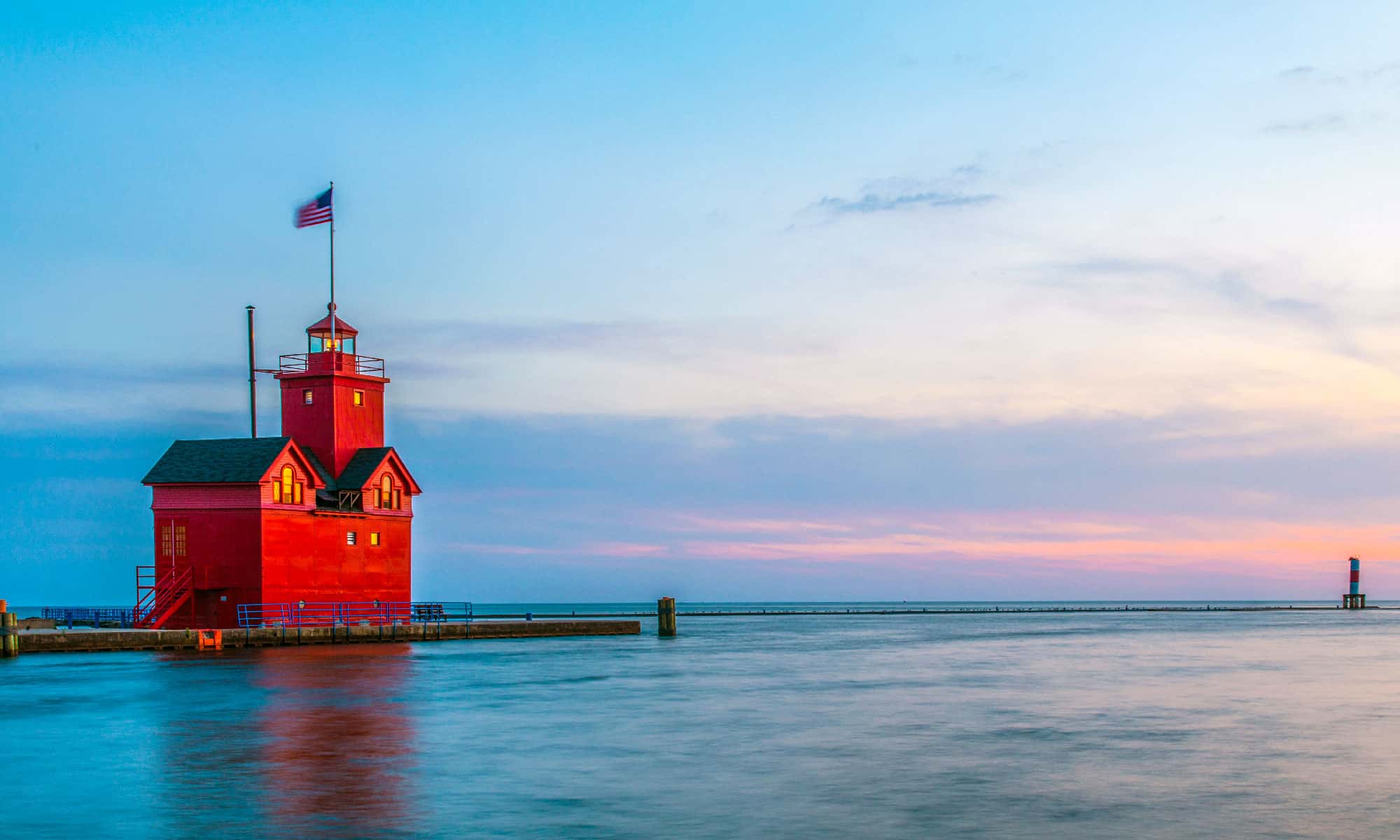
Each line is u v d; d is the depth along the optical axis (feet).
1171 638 318.04
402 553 270.87
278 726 118.21
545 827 76.79
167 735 111.55
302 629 237.86
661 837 74.54
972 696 154.20
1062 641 303.27
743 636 340.39
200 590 240.53
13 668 180.45
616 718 128.57
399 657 215.72
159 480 242.78
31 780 89.56
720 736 115.44
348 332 270.67
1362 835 76.23
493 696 149.18
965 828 77.46
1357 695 155.12
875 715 133.18
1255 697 152.76
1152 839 75.10
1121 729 121.60
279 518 240.94
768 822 78.69
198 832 74.84
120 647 217.36
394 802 83.66
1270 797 86.94
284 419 267.80
